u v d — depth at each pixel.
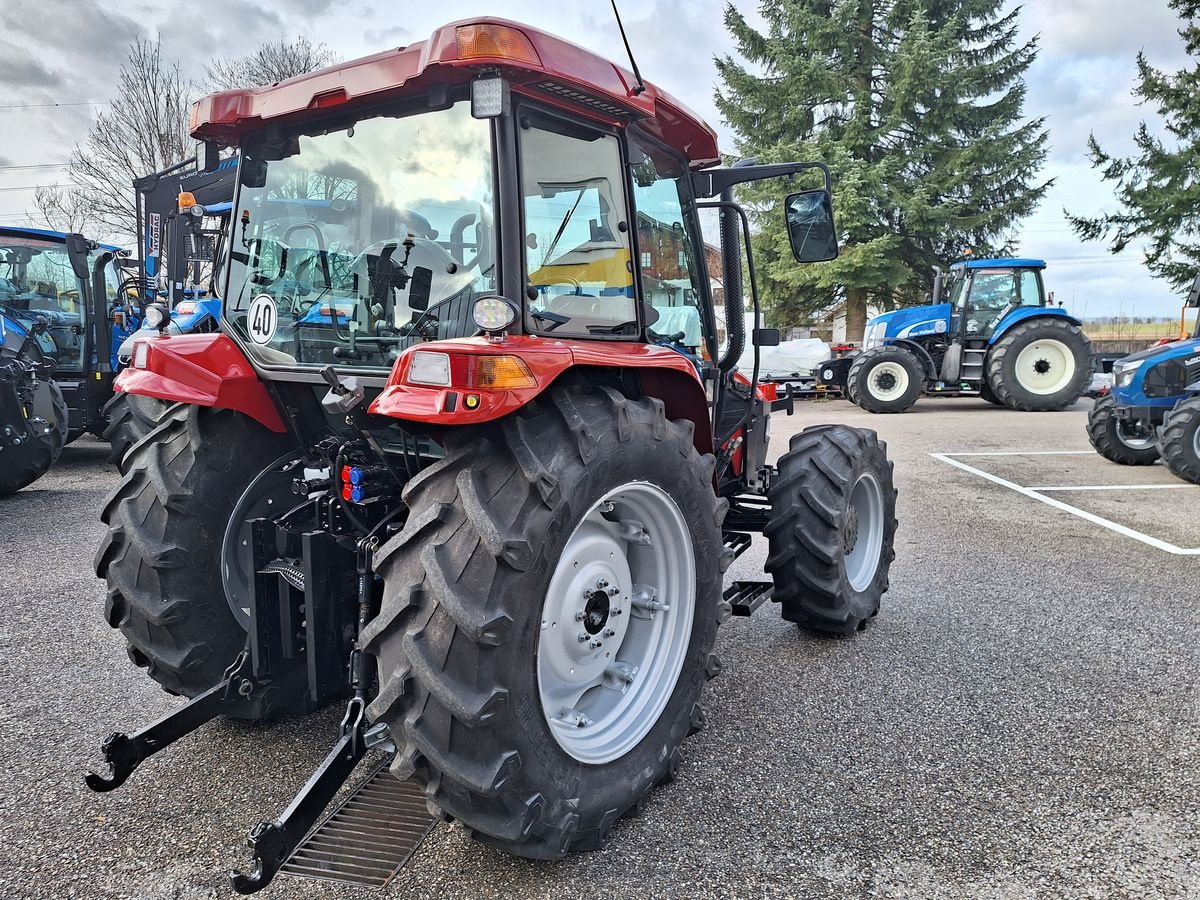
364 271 2.46
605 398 2.29
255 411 2.70
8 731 2.91
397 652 1.97
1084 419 12.72
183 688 2.73
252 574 2.49
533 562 1.98
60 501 6.79
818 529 3.57
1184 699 3.20
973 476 8.11
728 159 22.62
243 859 2.20
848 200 20.25
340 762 2.07
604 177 2.51
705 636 2.64
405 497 2.12
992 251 22.47
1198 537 5.74
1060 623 4.05
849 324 23.02
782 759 2.76
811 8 22.58
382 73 2.27
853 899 2.08
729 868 2.20
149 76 22.17
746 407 3.92
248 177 2.70
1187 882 2.14
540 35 2.13
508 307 1.95
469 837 2.32
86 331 8.41
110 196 23.12
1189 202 18.97
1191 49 19.05
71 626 3.93
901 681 3.38
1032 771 2.68
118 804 2.46
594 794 2.20
